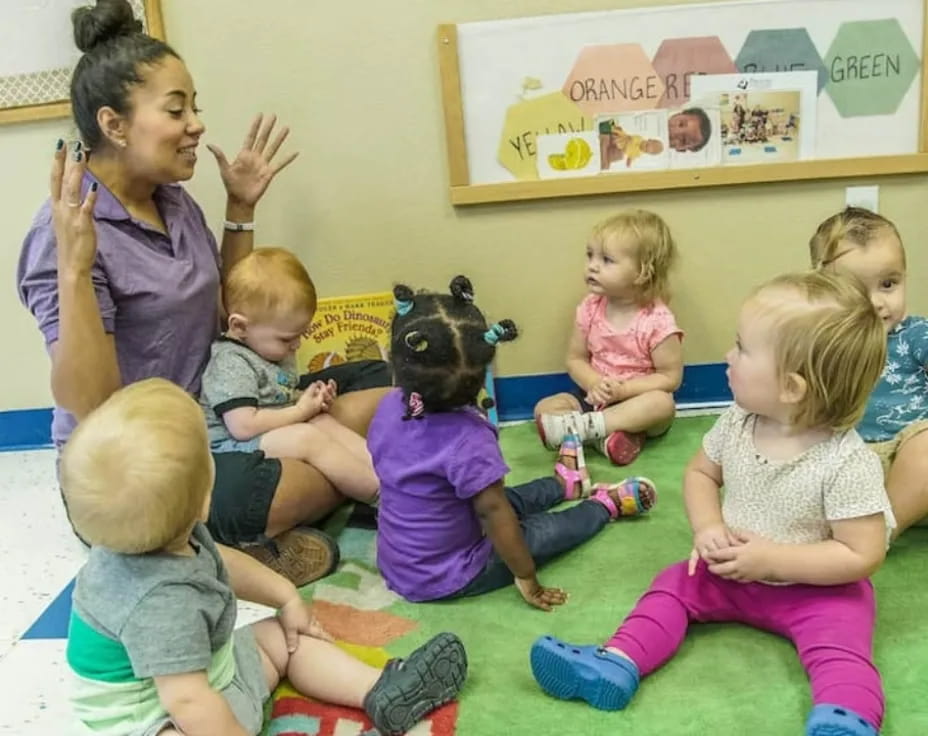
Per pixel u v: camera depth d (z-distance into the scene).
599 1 1.79
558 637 1.28
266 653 1.17
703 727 1.09
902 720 1.08
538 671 1.15
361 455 1.59
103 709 0.99
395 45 1.83
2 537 1.69
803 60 1.81
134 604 0.95
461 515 1.37
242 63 1.83
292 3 1.80
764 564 1.16
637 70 1.82
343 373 1.81
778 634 1.24
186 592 0.96
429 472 1.32
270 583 1.22
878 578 1.36
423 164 1.89
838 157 1.85
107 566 0.98
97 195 1.36
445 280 1.96
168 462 0.94
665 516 1.57
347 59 1.83
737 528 1.24
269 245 1.94
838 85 1.82
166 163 1.49
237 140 1.88
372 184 1.91
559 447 1.80
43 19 1.79
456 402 1.30
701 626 1.28
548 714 1.13
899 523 1.38
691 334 1.98
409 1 1.80
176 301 1.54
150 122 1.45
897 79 1.82
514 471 1.77
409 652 1.26
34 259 1.43
